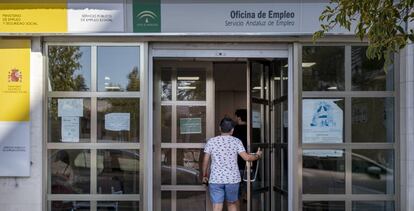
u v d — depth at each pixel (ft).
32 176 23.32
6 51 23.38
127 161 23.81
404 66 23.65
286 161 24.90
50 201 23.67
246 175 25.67
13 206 23.27
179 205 26.55
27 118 23.29
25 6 23.21
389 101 24.07
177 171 26.66
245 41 24.13
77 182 23.77
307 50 24.03
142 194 23.58
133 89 23.85
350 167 23.97
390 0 13.33
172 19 23.43
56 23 23.27
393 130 23.97
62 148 23.75
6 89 23.31
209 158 24.49
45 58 23.72
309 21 23.48
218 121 41.47
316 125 23.95
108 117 23.84
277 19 23.50
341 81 24.02
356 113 24.00
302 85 23.94
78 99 23.84
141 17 23.39
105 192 23.79
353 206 23.89
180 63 26.78
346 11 14.21
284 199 25.18
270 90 27.14
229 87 40.86
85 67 23.86
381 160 23.97
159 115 26.68
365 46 23.99
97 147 23.79
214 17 23.45
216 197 22.80
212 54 24.41
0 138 23.20
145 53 23.84
